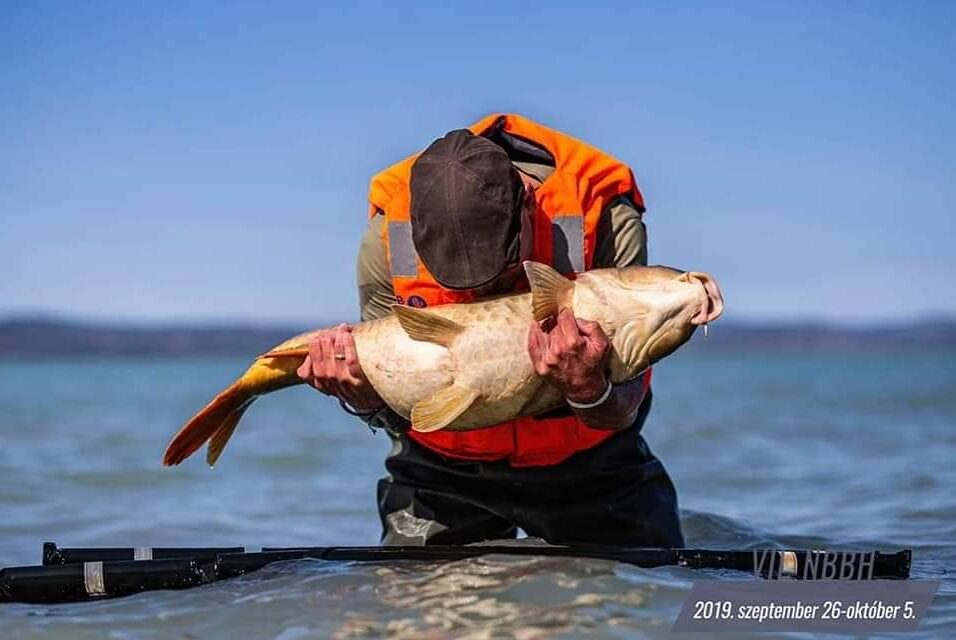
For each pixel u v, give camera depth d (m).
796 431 16.94
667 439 15.90
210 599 4.61
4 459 12.98
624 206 5.25
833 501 9.60
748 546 6.51
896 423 18.23
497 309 4.71
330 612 4.35
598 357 4.48
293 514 9.34
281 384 5.11
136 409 23.52
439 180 4.67
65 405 25.30
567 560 4.91
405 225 5.14
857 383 37.16
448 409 4.68
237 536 8.27
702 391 31.95
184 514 9.26
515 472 5.52
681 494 10.43
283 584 4.72
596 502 5.58
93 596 4.79
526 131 5.27
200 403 26.08
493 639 4.02
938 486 10.17
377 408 5.09
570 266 5.02
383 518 5.85
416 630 4.12
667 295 4.54
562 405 5.13
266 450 14.42
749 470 12.19
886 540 6.97
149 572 4.82
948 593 4.88
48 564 5.21
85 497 10.15
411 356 4.75
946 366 63.81
